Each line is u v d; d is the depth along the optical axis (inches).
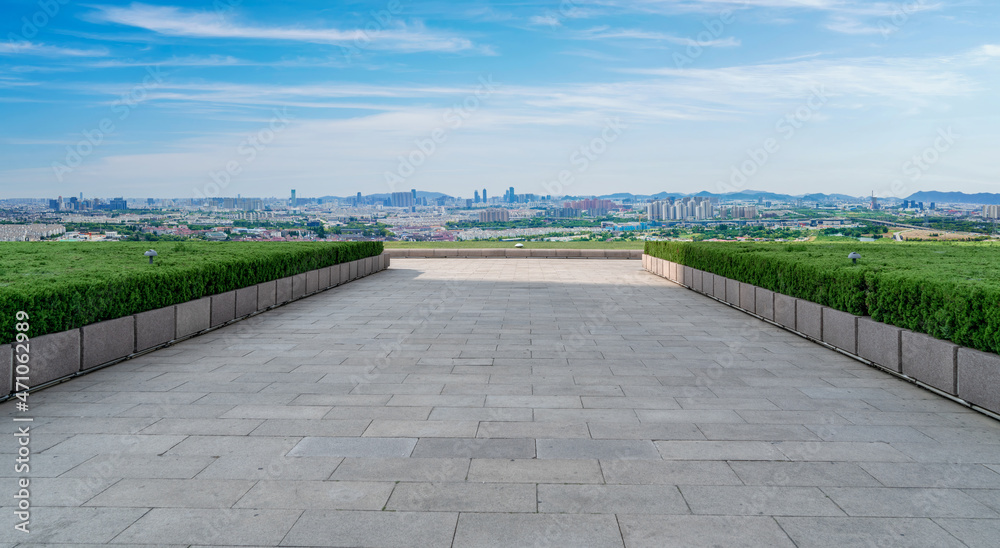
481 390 225.1
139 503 132.4
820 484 142.4
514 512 128.4
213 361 273.6
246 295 397.1
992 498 135.0
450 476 146.9
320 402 209.9
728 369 258.5
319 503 132.6
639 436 174.9
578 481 143.9
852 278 285.1
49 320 232.7
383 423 187.0
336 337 331.6
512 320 388.2
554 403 208.1
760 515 127.2
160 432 178.7
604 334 340.5
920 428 182.2
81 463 154.8
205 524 123.4
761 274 400.2
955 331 213.2
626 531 120.5
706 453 161.6
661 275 675.4
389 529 121.4
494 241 1093.1
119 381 237.5
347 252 627.8
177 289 320.5
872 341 262.4
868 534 119.6
